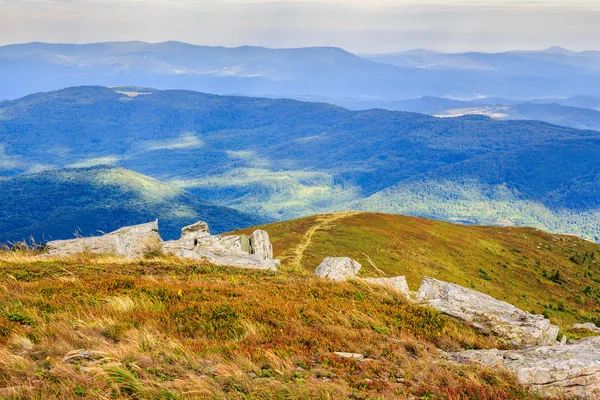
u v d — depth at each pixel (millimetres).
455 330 15883
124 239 28562
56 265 21719
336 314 15570
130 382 9742
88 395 9234
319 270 25609
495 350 13828
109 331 13000
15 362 10344
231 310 14938
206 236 34812
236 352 12008
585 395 11312
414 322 16062
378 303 17625
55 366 10195
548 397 11148
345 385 10727
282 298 17109
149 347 12008
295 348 12656
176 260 25391
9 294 15898
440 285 19828
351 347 13211
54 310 14570
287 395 10000
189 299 16234
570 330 33000
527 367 12156
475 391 11125
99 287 17172
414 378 11766
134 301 15727
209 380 10266
